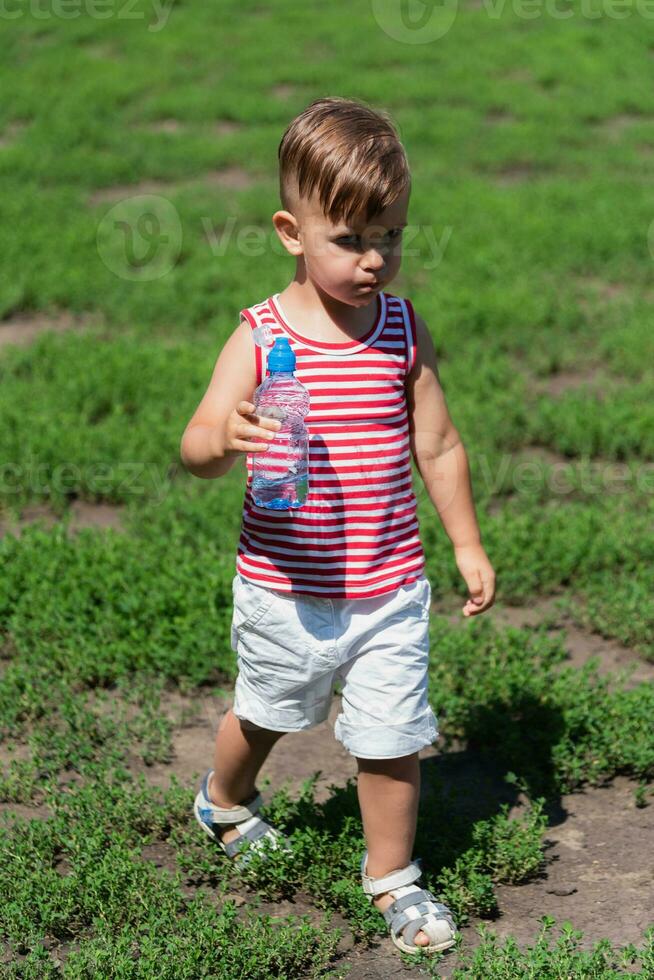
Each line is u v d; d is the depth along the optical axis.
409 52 19.67
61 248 10.89
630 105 17.19
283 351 2.91
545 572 5.23
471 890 3.20
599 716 4.04
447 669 4.39
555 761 3.87
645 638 4.80
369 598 2.99
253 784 3.40
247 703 3.15
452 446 3.21
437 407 3.16
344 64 19.14
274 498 2.93
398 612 3.02
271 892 3.29
